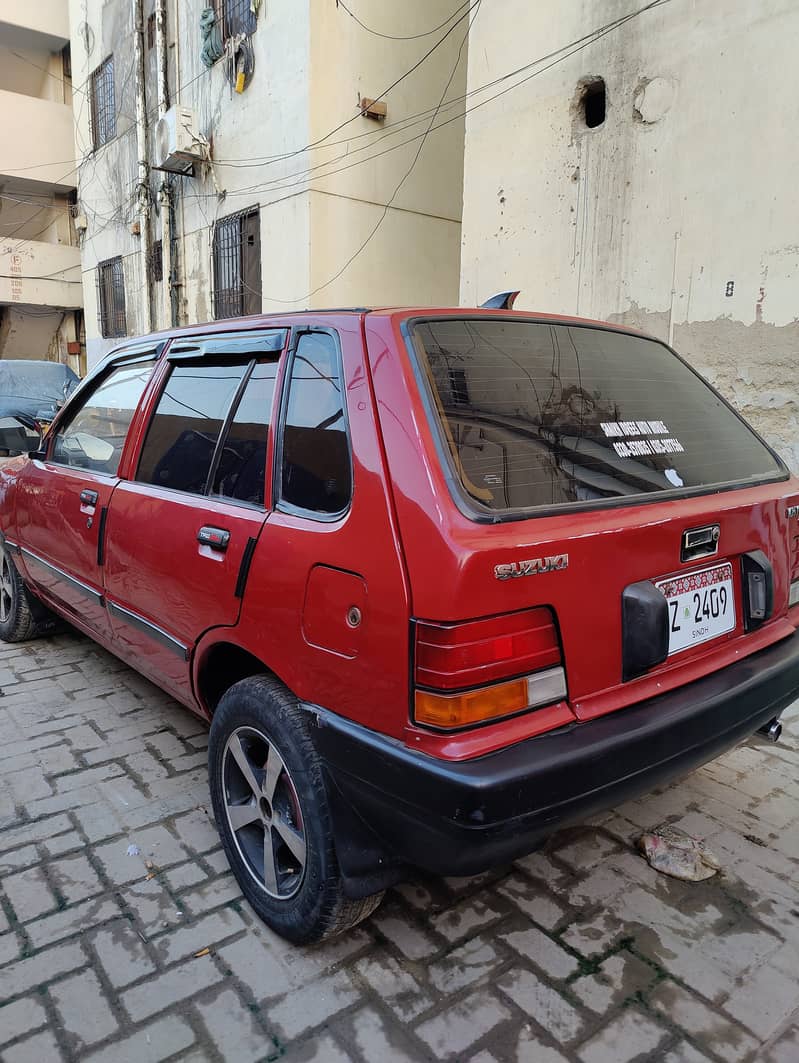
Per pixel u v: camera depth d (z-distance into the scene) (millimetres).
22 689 3689
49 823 2596
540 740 1604
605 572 1723
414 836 1652
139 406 2951
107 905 2207
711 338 5422
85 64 15320
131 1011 1832
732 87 5098
